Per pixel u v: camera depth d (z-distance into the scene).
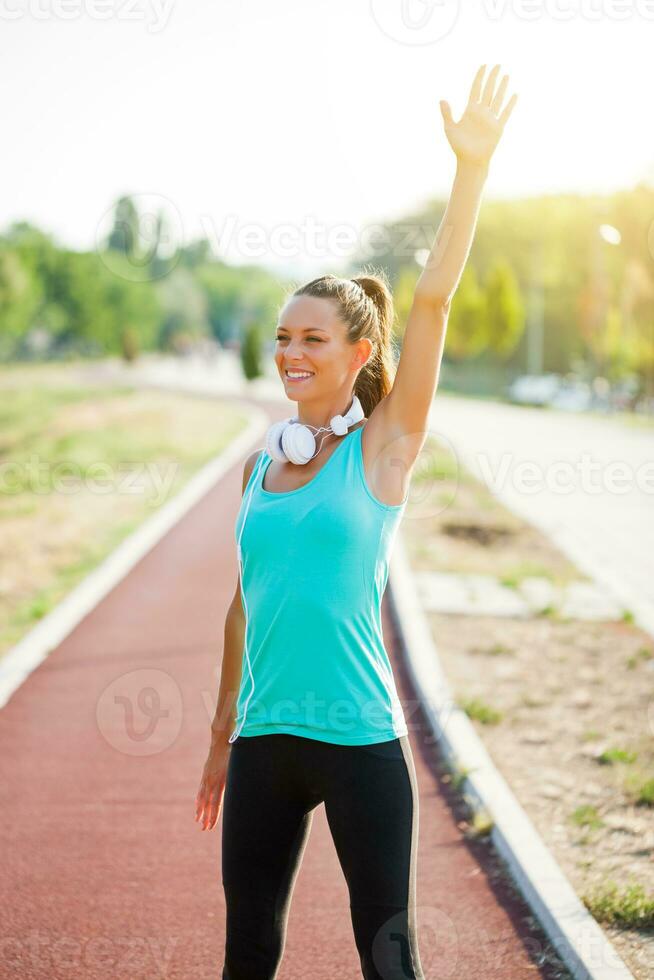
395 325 4.01
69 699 8.95
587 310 68.06
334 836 3.29
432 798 6.91
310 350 3.52
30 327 85.00
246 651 3.47
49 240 86.50
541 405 63.06
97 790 7.00
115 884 5.63
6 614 12.14
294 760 3.29
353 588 3.29
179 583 13.77
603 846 5.96
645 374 54.91
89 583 13.77
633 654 10.65
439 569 15.35
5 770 7.34
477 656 10.55
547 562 16.08
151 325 104.44
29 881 5.66
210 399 48.62
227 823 3.41
